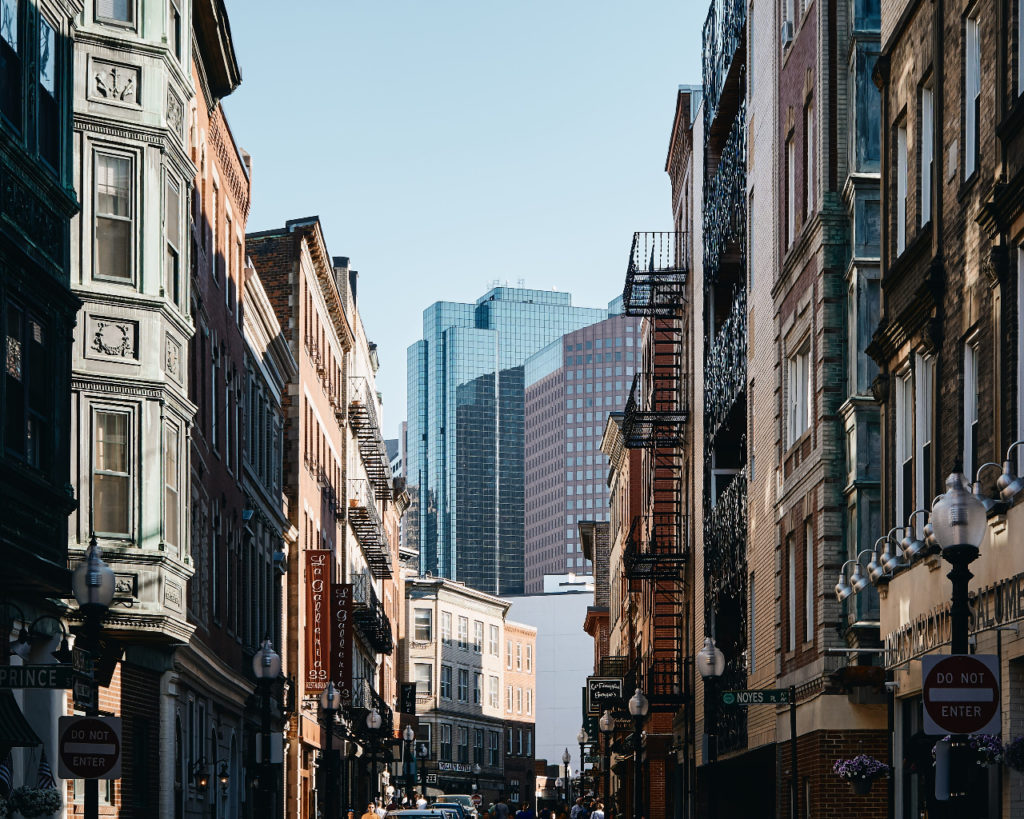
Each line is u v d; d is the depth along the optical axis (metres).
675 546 53.19
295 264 59.00
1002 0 17.91
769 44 35.00
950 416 20.03
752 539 36.91
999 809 17.53
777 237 33.44
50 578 23.25
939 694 13.80
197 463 36.66
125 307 28.72
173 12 31.62
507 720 150.25
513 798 148.75
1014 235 17.38
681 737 53.34
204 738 38.94
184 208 31.47
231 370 43.28
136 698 31.50
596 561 115.81
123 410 28.56
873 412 27.34
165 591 28.89
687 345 52.06
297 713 55.19
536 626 160.88
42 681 17.48
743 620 38.34
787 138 33.00
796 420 31.56
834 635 27.67
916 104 22.42
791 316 31.67
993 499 17.72
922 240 21.53
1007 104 17.80
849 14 28.77
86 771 17.88
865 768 23.42
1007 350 17.41
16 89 22.92
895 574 22.83
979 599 18.31
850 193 27.98
